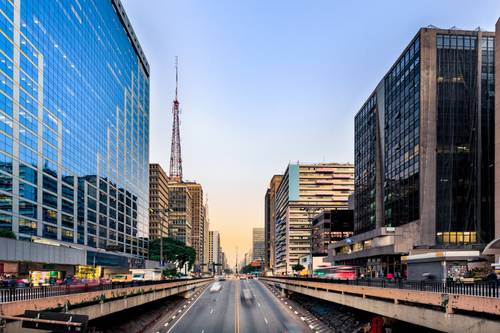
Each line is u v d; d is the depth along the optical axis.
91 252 112.88
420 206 86.06
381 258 99.00
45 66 102.56
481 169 86.38
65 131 111.94
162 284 57.44
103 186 139.12
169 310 66.69
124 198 162.25
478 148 86.94
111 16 154.25
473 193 85.88
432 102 87.81
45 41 102.81
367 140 123.81
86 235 122.31
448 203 85.62
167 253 178.88
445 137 87.31
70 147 114.62
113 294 35.50
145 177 199.38
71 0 118.44
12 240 69.75
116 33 160.12
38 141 97.38
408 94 94.25
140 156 191.38
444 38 89.75
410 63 94.00
